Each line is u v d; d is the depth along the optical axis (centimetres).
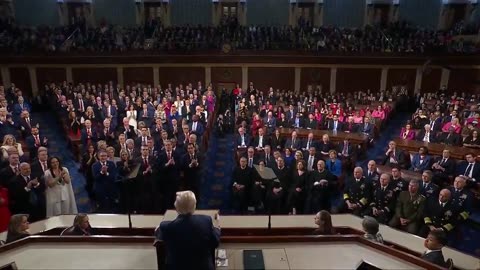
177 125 1223
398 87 2027
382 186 739
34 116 1650
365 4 2373
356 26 2411
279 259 378
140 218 559
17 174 671
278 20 2430
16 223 461
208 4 2400
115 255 378
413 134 1203
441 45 1995
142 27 2292
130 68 2041
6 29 2042
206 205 920
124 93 1642
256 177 855
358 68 2053
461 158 992
